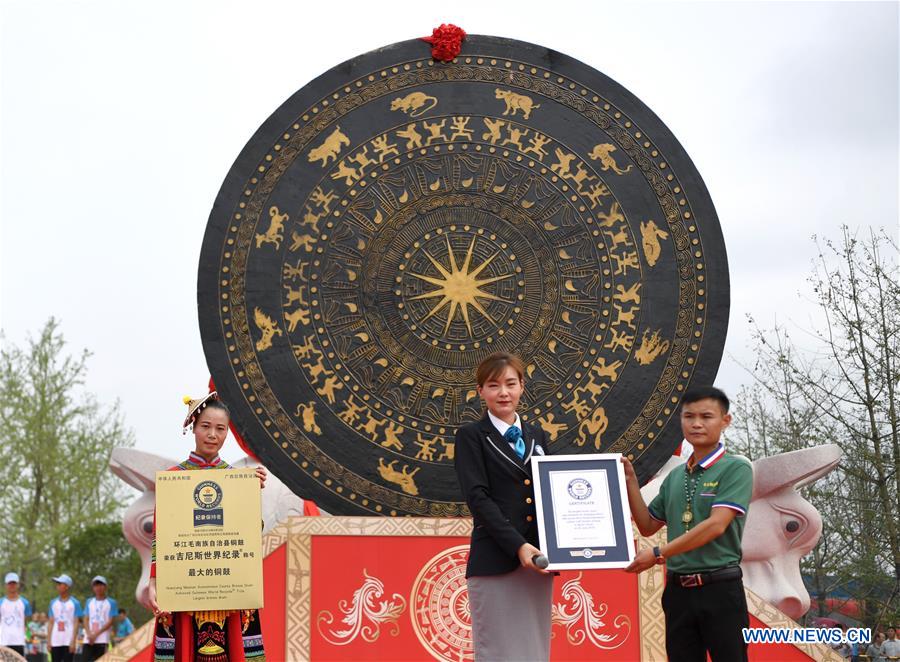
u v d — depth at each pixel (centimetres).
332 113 1069
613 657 927
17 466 3177
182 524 673
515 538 592
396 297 1046
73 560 2912
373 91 1072
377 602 941
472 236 1054
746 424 2314
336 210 1057
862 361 1820
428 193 1059
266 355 1036
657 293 1045
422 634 936
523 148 1064
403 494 1018
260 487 683
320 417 1030
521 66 1074
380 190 1059
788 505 1038
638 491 670
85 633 1830
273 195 1055
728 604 611
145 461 1064
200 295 1038
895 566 1830
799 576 1042
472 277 1048
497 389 630
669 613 634
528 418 1029
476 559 610
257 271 1045
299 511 1073
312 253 1051
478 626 609
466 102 1070
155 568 669
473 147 1064
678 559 627
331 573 945
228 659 688
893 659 1554
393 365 1038
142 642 906
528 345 1039
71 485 3170
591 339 1040
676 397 1030
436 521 962
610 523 610
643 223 1053
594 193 1058
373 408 1031
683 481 640
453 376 1036
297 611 934
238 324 1038
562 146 1065
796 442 2039
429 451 1024
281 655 927
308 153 1062
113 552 2911
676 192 1056
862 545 1905
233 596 667
